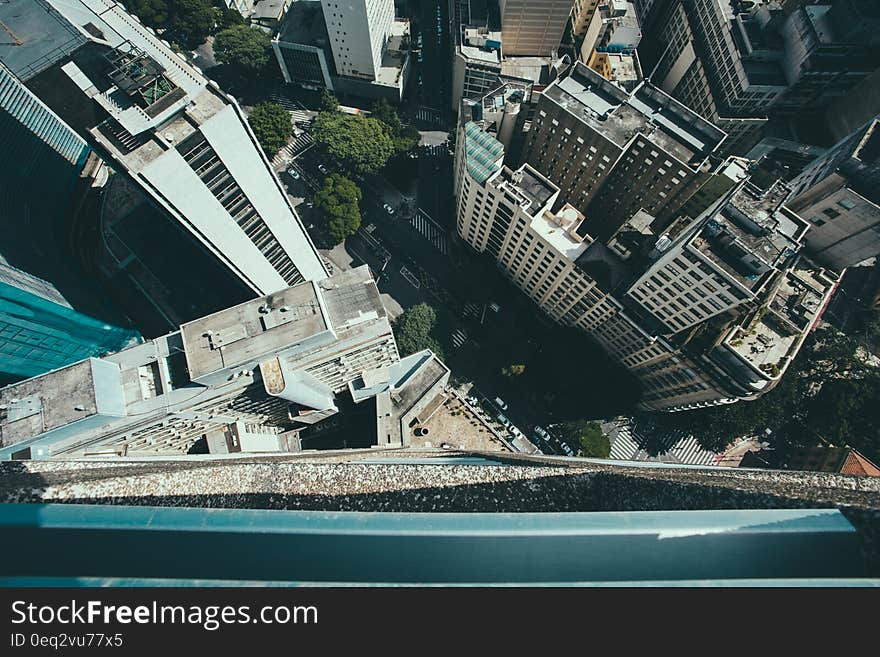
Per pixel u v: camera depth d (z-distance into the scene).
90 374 62.94
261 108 147.88
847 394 112.56
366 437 112.50
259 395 78.75
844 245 86.44
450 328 131.25
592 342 121.31
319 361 80.50
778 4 121.19
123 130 68.75
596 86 106.75
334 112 149.75
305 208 147.62
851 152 81.56
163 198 72.62
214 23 171.12
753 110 125.38
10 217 103.62
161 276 125.94
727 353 84.81
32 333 88.31
